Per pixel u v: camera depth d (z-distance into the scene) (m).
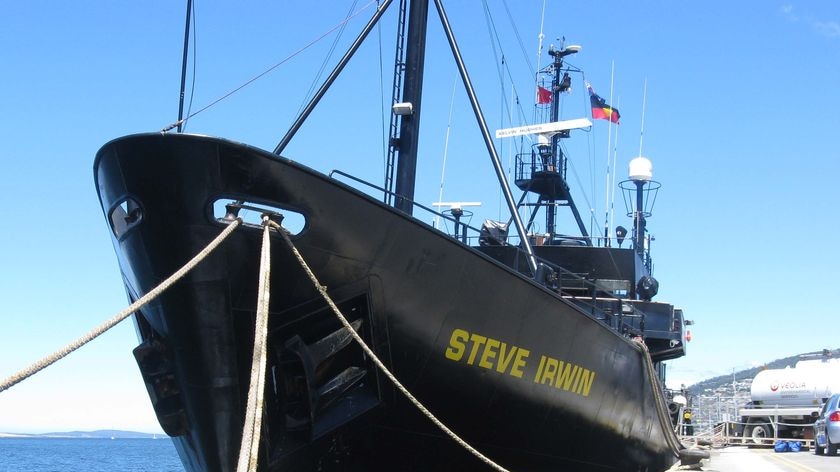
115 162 9.07
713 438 31.97
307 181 9.38
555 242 18.77
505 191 14.48
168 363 10.15
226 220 9.16
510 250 16.88
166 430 10.48
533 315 11.36
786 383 31.41
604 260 17.34
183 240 9.11
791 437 31.31
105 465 69.50
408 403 10.62
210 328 9.42
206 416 9.81
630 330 15.42
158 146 8.81
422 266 10.30
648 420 14.78
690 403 34.00
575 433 12.67
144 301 7.56
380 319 10.20
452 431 11.12
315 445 10.16
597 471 13.70
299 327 9.81
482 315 10.85
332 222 9.62
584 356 12.36
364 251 9.88
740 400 39.66
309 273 9.16
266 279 8.55
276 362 9.80
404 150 15.01
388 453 10.88
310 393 9.80
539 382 11.69
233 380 9.68
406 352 10.45
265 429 9.72
